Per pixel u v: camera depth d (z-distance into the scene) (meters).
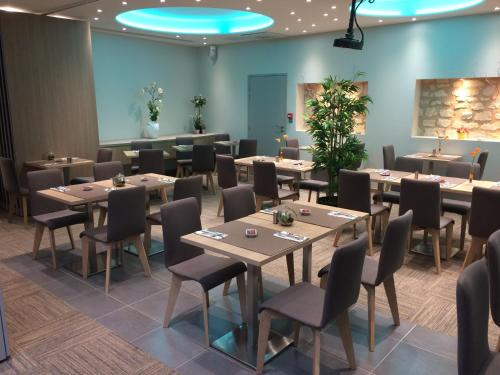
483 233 3.90
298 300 2.59
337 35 8.16
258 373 2.63
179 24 8.56
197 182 4.54
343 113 5.30
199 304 3.56
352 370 2.67
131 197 3.79
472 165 5.26
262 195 5.70
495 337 3.07
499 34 6.47
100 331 3.15
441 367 2.71
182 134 10.42
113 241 3.78
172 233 3.15
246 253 2.59
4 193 6.68
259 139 9.82
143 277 4.11
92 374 2.66
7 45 6.02
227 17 8.26
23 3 5.66
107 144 8.25
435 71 7.16
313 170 5.76
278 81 9.22
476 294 1.88
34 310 3.47
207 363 2.76
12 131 6.20
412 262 4.48
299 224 3.21
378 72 7.80
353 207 4.73
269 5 5.93
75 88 6.84
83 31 6.85
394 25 7.46
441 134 7.53
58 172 4.79
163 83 9.87
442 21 6.95
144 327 3.20
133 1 5.61
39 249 4.89
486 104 7.01
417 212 4.24
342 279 2.30
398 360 2.78
